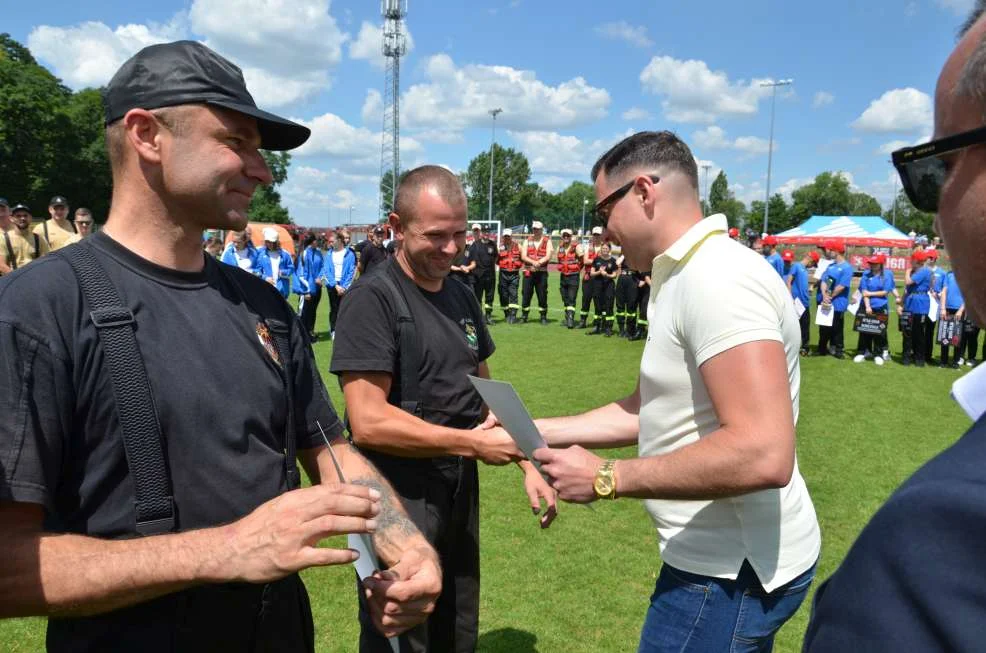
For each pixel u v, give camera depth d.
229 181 1.39
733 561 1.70
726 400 1.53
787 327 1.69
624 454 6.00
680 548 1.78
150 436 1.25
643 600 3.64
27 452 1.11
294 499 1.21
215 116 1.35
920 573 0.61
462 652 2.54
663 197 1.84
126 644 1.25
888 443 6.61
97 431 1.23
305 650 1.54
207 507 1.31
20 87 41.06
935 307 11.49
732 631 1.72
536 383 8.92
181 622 1.28
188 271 1.42
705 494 1.54
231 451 1.36
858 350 12.41
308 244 13.27
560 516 4.73
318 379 1.73
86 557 1.11
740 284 1.57
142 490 1.24
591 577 3.88
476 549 2.57
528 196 83.94
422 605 1.49
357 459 1.72
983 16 0.73
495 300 21.08
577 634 3.32
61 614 1.12
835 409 8.08
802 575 1.75
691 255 1.70
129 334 1.26
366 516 1.25
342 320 2.31
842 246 12.27
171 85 1.31
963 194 0.71
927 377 10.45
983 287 0.71
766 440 1.46
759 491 1.59
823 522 4.69
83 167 45.44
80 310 1.24
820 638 0.72
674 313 1.71
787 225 85.81
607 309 14.09
